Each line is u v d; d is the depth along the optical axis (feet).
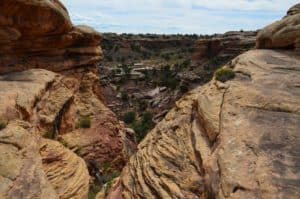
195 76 281.33
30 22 73.77
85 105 95.76
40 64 85.61
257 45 80.23
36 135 50.62
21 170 38.78
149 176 43.19
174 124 52.39
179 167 41.81
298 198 26.45
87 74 105.50
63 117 73.20
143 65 390.83
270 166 31.01
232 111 42.91
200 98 51.03
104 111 98.12
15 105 51.29
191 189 37.17
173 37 498.69
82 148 73.97
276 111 41.11
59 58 93.86
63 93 76.07
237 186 29.73
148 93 295.07
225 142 37.09
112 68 376.07
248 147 34.86
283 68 56.29
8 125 45.91
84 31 102.12
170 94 277.23
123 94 290.97
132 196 43.21
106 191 55.47
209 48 331.16
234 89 48.49
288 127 37.22
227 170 32.22
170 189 38.27
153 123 207.72
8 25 68.74
